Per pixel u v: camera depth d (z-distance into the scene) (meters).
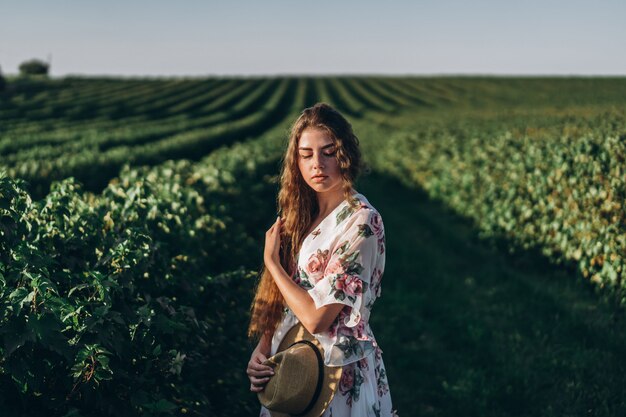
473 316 6.47
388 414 2.25
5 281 2.57
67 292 3.00
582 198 7.38
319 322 2.02
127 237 3.53
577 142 8.03
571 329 5.85
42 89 65.81
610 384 4.61
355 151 2.14
